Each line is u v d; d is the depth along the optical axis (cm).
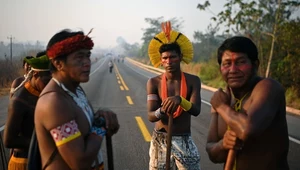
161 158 325
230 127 167
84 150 178
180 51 330
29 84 256
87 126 190
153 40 341
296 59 1318
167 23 336
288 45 1348
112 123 201
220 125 197
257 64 182
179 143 319
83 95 208
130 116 907
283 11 1449
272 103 166
